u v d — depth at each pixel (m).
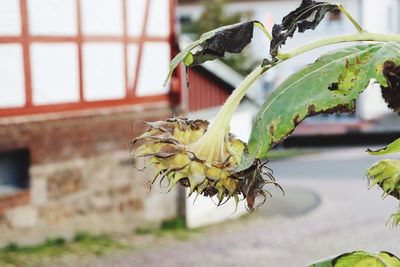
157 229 13.22
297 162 24.56
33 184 10.96
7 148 10.48
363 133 28.98
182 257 11.55
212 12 30.02
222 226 14.09
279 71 26.36
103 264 10.60
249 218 15.11
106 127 12.04
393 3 32.66
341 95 1.06
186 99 13.46
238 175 1.05
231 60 27.36
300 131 29.11
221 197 1.06
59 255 10.71
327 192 18.56
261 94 25.75
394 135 28.91
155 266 10.91
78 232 11.72
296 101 1.05
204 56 1.20
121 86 12.28
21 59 10.62
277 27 1.09
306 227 14.27
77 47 11.45
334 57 1.09
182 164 1.06
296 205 16.75
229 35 1.13
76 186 11.62
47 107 11.02
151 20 12.80
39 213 11.09
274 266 11.31
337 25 29.02
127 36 12.32
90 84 11.71
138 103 12.59
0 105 10.39
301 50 1.10
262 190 1.06
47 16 10.95
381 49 1.08
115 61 12.15
